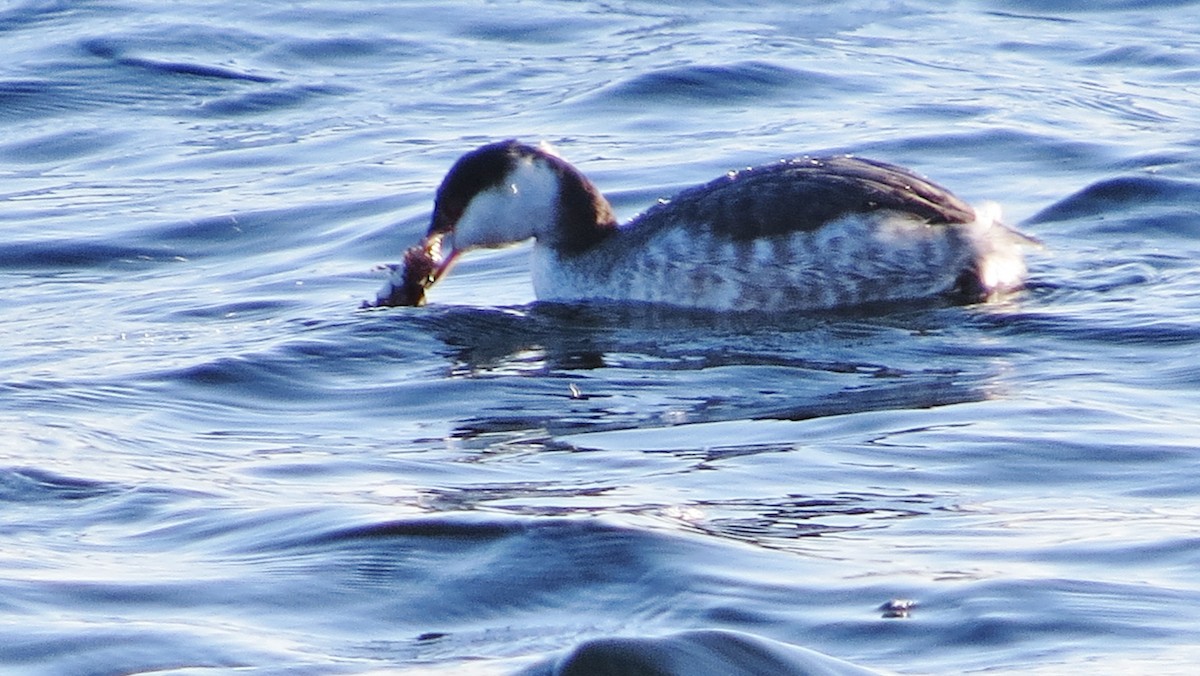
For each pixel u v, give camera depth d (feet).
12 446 35.65
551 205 50.93
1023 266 48.83
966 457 33.71
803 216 48.39
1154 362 41.01
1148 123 66.90
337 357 43.55
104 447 35.99
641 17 88.99
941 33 84.74
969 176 61.11
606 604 25.62
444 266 51.24
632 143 67.82
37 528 30.19
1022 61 78.89
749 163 63.77
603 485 32.53
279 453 35.81
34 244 57.57
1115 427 35.37
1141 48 79.87
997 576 26.17
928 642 23.91
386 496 31.71
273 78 80.02
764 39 83.46
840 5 90.99
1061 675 22.70
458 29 87.25
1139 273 49.01
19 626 24.77
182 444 36.58
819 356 43.21
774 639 24.08
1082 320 44.60
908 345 43.78
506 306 49.37
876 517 29.89
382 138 70.44
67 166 69.21
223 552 28.32
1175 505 30.30
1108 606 24.98
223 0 92.12
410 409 39.65
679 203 50.29
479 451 35.70
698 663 21.35
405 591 26.27
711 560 27.02
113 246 57.52
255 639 24.47
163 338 46.06
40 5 91.45
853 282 48.19
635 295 49.55
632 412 38.83
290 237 58.39
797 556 27.37
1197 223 53.98
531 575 26.63
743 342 44.83
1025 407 37.22
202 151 70.18
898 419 36.81
